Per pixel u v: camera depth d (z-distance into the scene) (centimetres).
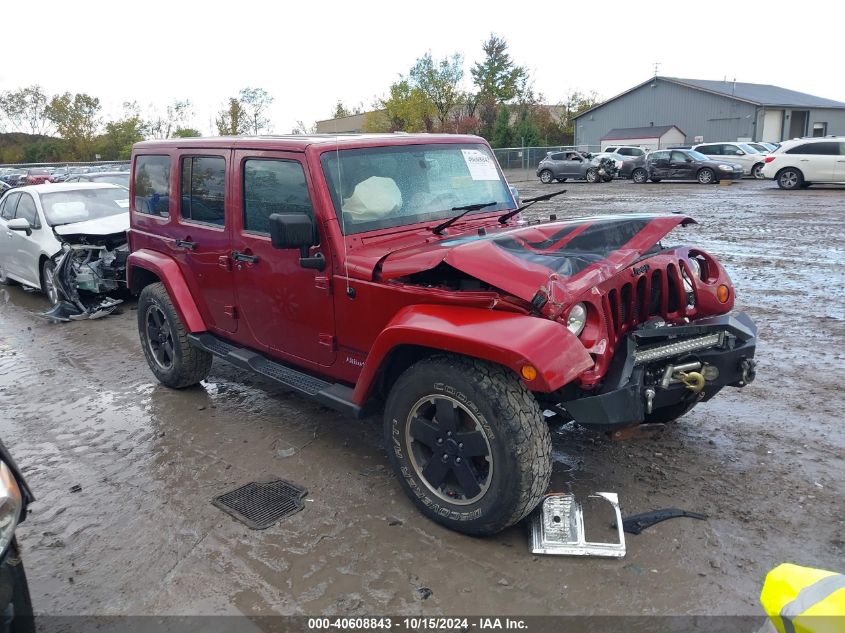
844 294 792
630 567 310
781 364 565
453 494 344
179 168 504
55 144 5938
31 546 353
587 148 4938
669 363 339
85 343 751
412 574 314
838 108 4881
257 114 4866
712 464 401
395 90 5075
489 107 5500
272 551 337
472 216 430
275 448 455
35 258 926
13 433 506
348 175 390
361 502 380
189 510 381
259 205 430
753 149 2883
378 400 380
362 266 363
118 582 320
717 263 402
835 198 1888
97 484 418
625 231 345
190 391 575
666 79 4806
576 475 395
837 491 365
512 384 306
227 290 475
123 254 867
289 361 442
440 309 326
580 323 314
